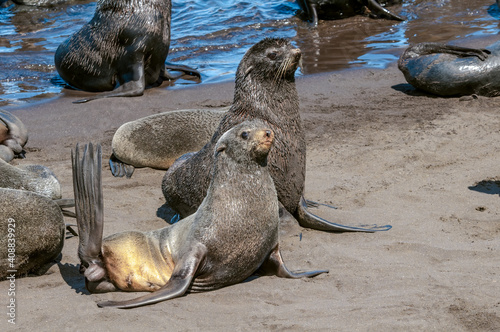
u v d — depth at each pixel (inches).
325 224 545.3
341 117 914.1
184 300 415.5
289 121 540.7
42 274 482.0
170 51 1368.1
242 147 425.7
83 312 400.5
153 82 1150.3
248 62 535.8
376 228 548.4
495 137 794.2
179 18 1646.2
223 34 1488.7
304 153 554.6
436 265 463.5
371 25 1503.4
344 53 1284.4
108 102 1023.6
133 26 1079.6
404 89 1048.8
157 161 765.9
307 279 446.3
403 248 498.3
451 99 983.6
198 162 555.5
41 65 1289.4
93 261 431.2
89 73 1118.4
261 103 534.9
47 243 468.8
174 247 441.1
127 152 756.0
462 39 1304.1
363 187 658.8
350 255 489.7
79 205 432.1
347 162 737.6
